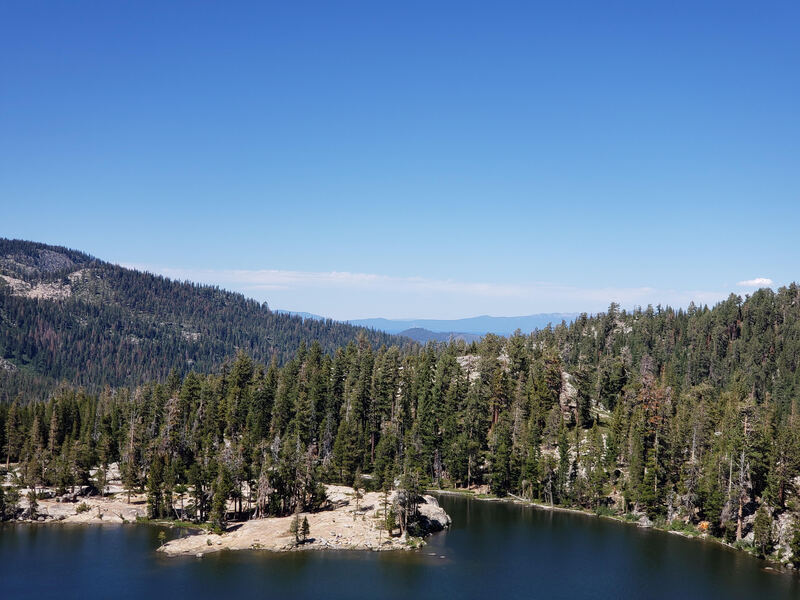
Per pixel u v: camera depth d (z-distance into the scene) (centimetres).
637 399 17475
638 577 10631
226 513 13550
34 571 10281
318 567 10669
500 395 19875
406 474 12719
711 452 15038
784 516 12194
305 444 18312
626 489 15162
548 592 9894
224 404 19762
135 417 19400
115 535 12425
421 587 9912
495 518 14725
